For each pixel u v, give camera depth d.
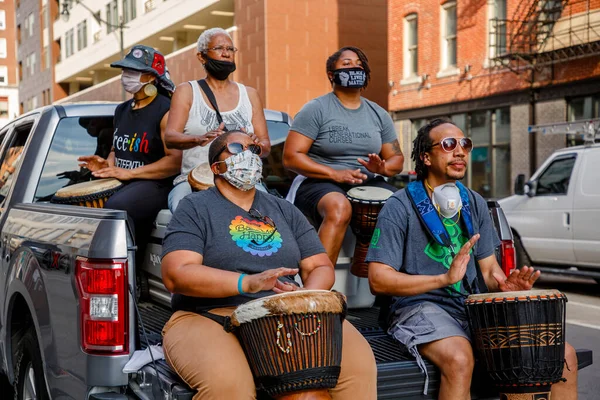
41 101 56.59
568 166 10.58
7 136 5.53
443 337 3.44
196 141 4.16
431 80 24.06
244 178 3.37
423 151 3.79
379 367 3.38
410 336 3.50
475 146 22.81
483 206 3.97
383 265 3.68
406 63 25.25
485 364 3.40
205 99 4.50
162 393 3.01
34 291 3.71
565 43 19.48
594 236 10.10
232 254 3.31
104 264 3.14
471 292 3.79
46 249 3.61
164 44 39.75
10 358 4.28
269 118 5.65
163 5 35.50
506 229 4.25
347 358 3.12
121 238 3.16
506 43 21.09
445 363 3.38
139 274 4.32
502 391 3.40
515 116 21.25
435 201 3.76
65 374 3.38
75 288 3.24
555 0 19.97
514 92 21.16
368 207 4.20
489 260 3.94
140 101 4.67
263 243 3.38
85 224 3.33
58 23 51.78
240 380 2.94
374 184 4.75
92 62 44.69
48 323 3.55
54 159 4.85
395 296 3.80
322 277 3.43
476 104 22.45
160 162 4.43
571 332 7.74
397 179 14.41
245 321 2.95
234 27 29.84
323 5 28.98
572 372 3.60
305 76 28.72
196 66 30.53
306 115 4.64
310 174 4.52
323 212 4.29
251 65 29.09
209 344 3.00
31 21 59.28
